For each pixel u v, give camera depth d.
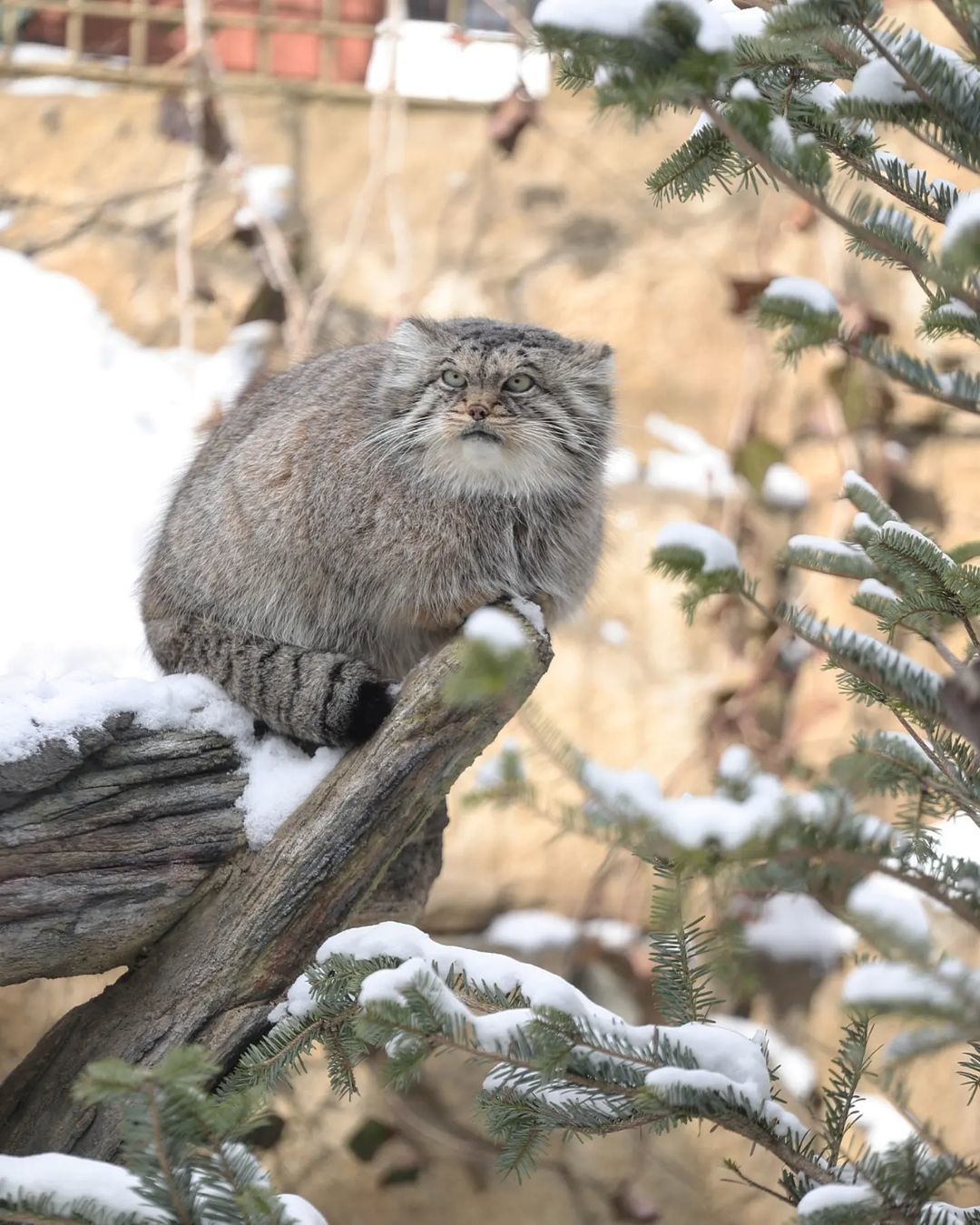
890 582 4.29
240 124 10.58
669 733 9.77
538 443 6.01
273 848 5.14
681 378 10.37
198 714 5.45
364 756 5.18
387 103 10.59
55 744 4.96
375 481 5.99
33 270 10.33
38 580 9.06
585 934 9.55
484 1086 3.95
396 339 6.17
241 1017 5.03
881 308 10.18
